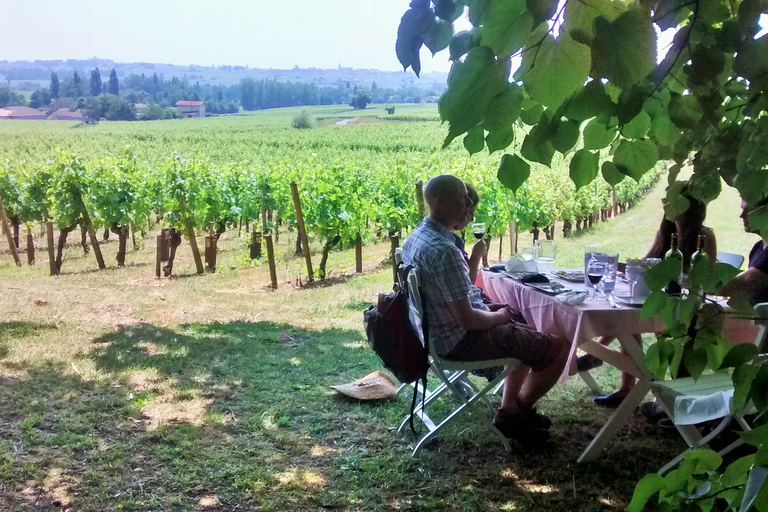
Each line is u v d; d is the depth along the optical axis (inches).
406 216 480.7
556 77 36.0
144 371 182.2
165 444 135.6
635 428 150.1
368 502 115.5
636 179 47.2
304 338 231.1
